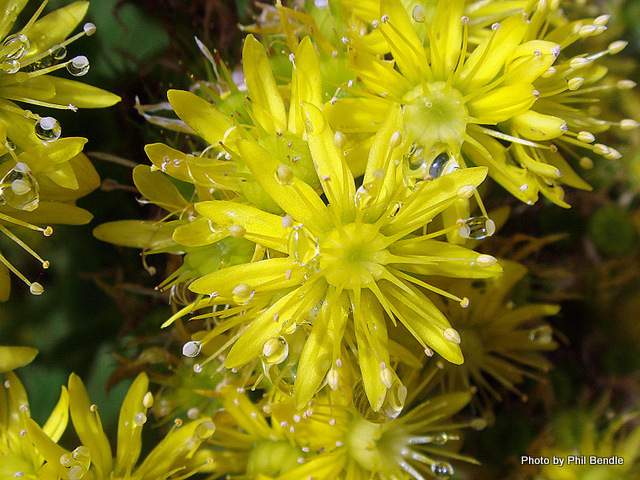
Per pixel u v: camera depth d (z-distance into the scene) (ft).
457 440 0.20
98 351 0.19
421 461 0.18
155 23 0.18
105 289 0.18
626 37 0.24
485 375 0.21
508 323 0.19
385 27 0.15
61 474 0.16
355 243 0.15
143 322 0.18
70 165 0.15
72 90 0.16
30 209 0.15
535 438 0.21
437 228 0.16
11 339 0.19
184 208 0.16
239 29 0.18
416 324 0.15
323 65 0.16
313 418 0.17
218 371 0.17
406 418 0.18
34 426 0.15
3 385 0.17
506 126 0.16
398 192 0.15
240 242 0.15
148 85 0.18
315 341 0.15
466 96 0.15
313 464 0.17
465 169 0.15
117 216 0.18
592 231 0.22
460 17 0.15
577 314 0.22
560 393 0.21
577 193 0.22
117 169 0.18
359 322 0.15
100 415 0.18
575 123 0.17
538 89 0.17
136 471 0.16
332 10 0.16
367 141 0.15
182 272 0.16
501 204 0.19
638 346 0.22
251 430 0.18
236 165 0.15
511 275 0.18
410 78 0.16
